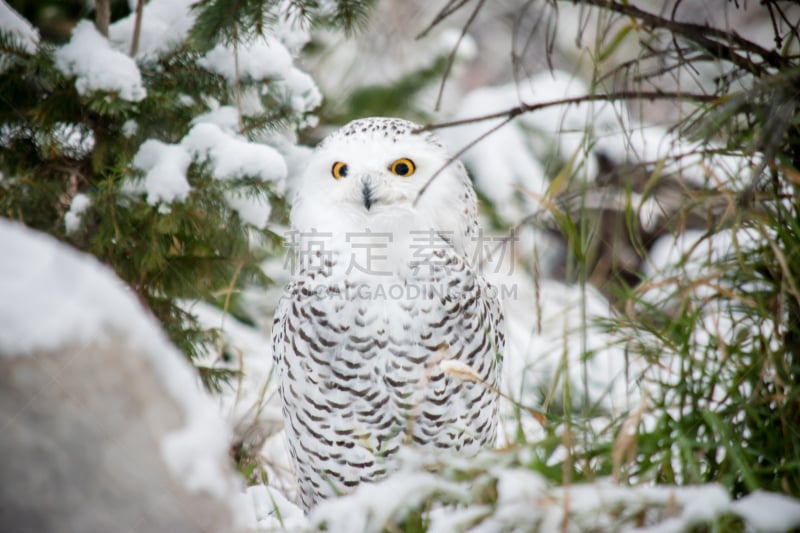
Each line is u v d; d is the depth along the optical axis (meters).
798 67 4.79
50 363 3.53
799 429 4.82
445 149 6.26
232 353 8.68
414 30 13.16
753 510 4.04
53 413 3.52
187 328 7.19
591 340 8.15
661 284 5.12
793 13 6.46
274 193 6.49
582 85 11.79
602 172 10.07
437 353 5.63
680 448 4.70
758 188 5.21
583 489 4.23
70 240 6.39
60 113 6.40
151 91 6.30
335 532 4.54
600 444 4.73
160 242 6.57
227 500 3.86
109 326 3.68
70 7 7.89
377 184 5.78
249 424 7.57
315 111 9.12
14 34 6.30
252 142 6.83
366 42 11.30
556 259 11.66
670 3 9.82
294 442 6.10
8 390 3.47
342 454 5.88
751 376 5.04
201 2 6.26
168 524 3.63
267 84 6.90
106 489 3.56
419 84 10.99
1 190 6.50
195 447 3.78
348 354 5.66
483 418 5.93
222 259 6.92
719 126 4.90
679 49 5.29
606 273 7.95
